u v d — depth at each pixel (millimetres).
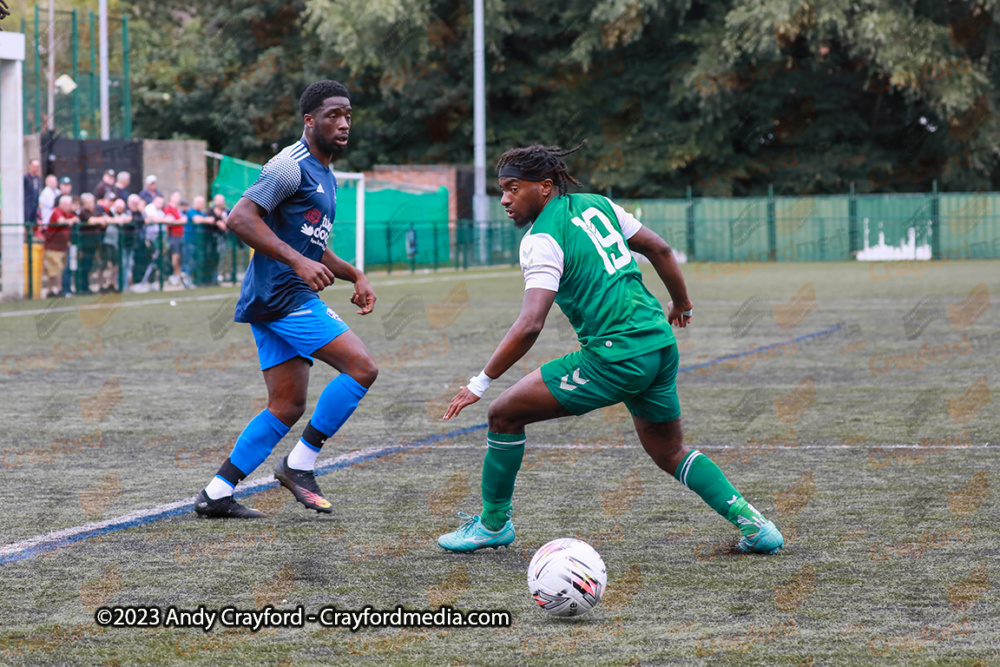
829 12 63219
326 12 67688
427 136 74562
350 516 8914
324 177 9078
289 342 8922
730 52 66438
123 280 37594
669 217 66250
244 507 8938
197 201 41438
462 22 70000
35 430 13242
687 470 7730
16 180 34969
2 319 28719
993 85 69000
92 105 45875
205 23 80938
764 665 5559
